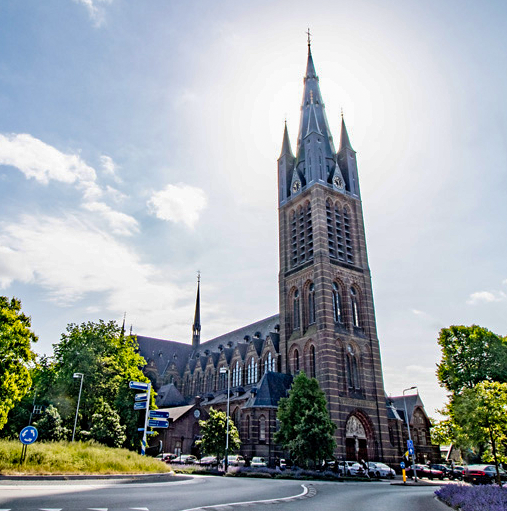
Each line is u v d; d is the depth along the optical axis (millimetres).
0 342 48656
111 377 66688
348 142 101438
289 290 90750
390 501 27578
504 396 37750
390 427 96375
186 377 126938
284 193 100312
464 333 63281
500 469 56094
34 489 22766
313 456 59531
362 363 82062
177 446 89750
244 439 78125
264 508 20312
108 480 28922
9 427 67625
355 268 89312
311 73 108250
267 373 82250
